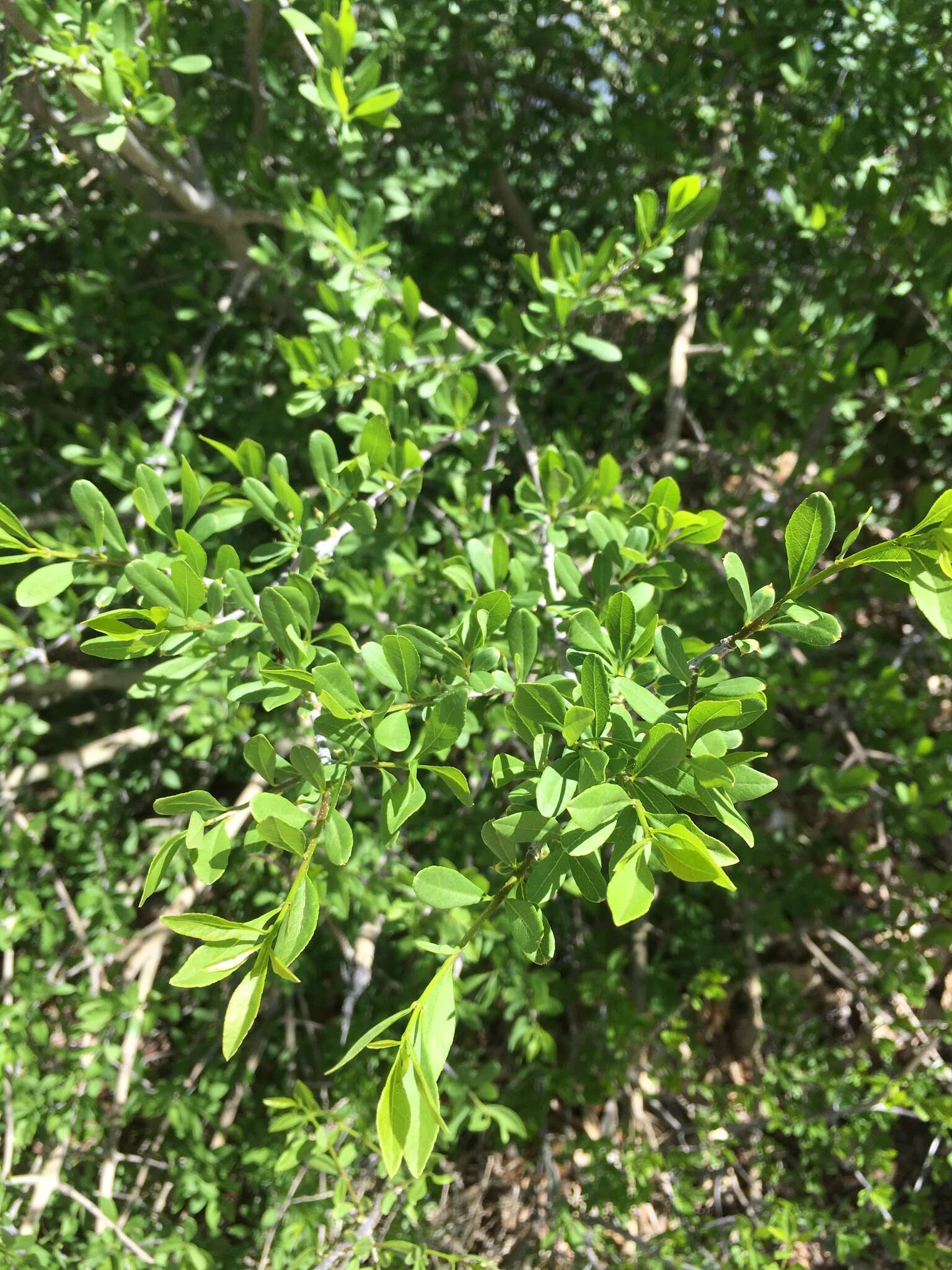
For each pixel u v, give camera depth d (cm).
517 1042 336
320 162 323
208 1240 319
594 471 211
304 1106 239
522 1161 400
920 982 316
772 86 365
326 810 115
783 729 417
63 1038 365
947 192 288
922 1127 401
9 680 310
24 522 335
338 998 425
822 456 358
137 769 396
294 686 135
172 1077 358
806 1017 395
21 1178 293
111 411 429
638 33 369
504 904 111
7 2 198
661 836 98
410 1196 247
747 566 349
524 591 176
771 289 381
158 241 394
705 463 397
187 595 140
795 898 369
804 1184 367
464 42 372
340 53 202
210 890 391
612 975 354
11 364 413
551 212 420
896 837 362
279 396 362
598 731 113
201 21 338
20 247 353
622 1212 321
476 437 234
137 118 239
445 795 346
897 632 436
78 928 331
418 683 139
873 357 308
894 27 299
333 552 188
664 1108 422
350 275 246
